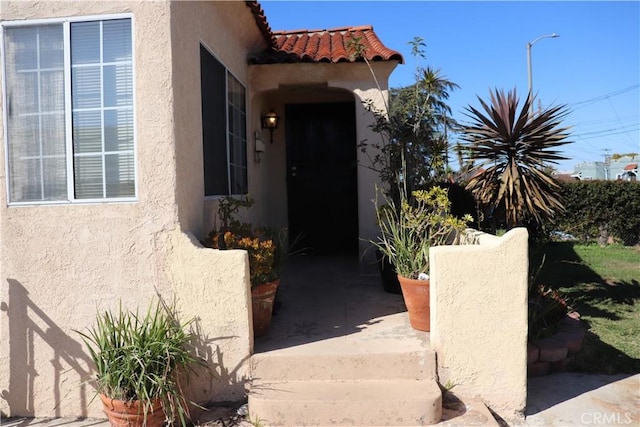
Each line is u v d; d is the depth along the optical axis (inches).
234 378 161.6
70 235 165.3
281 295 249.8
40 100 169.2
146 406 142.3
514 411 157.6
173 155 162.7
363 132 287.0
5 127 168.9
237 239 180.9
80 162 167.9
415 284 180.1
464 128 266.2
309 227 376.5
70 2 166.1
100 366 149.8
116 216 163.9
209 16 208.7
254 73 291.0
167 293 162.7
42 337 166.6
